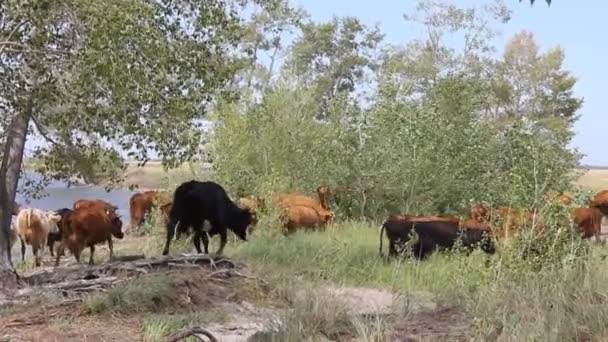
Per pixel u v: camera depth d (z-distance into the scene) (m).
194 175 19.64
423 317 8.56
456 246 12.34
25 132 10.64
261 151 21.94
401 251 12.82
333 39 53.62
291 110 23.02
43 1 8.92
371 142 20.33
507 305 7.89
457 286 9.69
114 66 8.95
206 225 12.37
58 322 8.78
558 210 10.30
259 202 16.47
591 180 50.78
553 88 49.12
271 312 9.20
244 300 10.00
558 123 42.69
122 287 9.59
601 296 8.00
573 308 7.66
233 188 19.72
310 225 17.02
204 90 10.89
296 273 11.67
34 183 12.12
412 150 19.44
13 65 9.79
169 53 9.99
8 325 8.66
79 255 13.97
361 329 7.51
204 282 10.29
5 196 10.41
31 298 9.59
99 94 9.47
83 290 9.84
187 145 10.57
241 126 21.03
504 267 9.55
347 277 11.69
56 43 9.61
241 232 12.79
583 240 10.98
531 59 48.81
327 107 25.02
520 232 10.19
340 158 20.66
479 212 13.55
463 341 7.36
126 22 8.87
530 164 11.44
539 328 6.96
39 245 15.36
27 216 15.25
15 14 9.10
